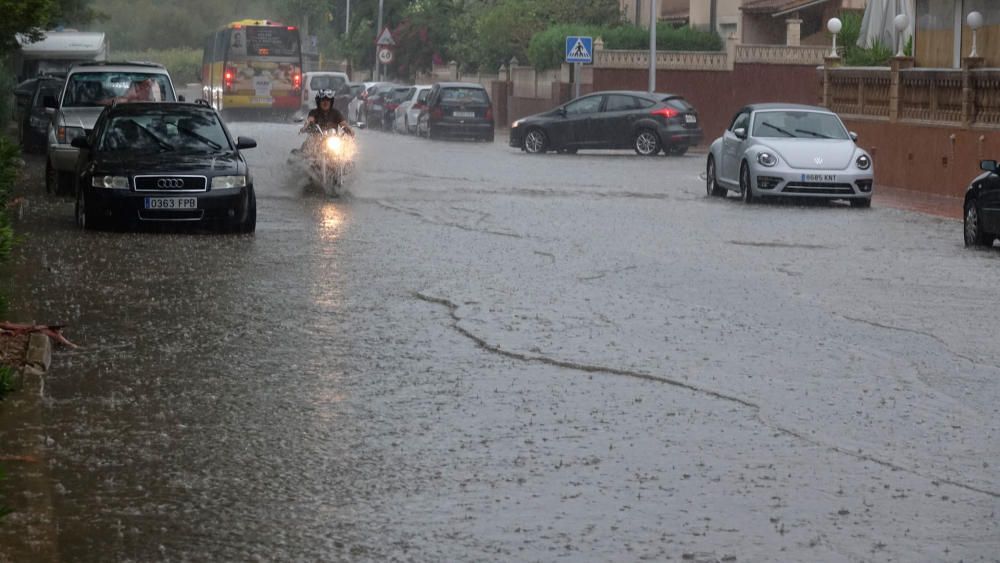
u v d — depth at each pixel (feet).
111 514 29.50
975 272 69.77
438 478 32.50
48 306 54.95
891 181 132.67
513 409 39.32
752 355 47.37
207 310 54.60
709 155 118.83
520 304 56.95
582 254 73.92
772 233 86.99
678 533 28.60
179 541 27.78
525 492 31.45
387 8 347.36
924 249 79.87
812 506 30.58
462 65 299.58
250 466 33.35
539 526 28.99
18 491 29.60
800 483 32.37
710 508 30.35
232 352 46.73
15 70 216.13
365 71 359.05
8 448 33.14
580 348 47.96
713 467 33.65
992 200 79.00
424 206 100.63
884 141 134.00
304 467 33.32
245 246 74.74
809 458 34.58
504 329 51.26
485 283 62.54
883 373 44.73
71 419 37.58
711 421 38.19
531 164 157.58
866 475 33.12
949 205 111.45
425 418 38.19
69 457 33.88
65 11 174.60
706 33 234.17
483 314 54.34
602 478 32.63
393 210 96.99
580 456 34.53
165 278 62.64
